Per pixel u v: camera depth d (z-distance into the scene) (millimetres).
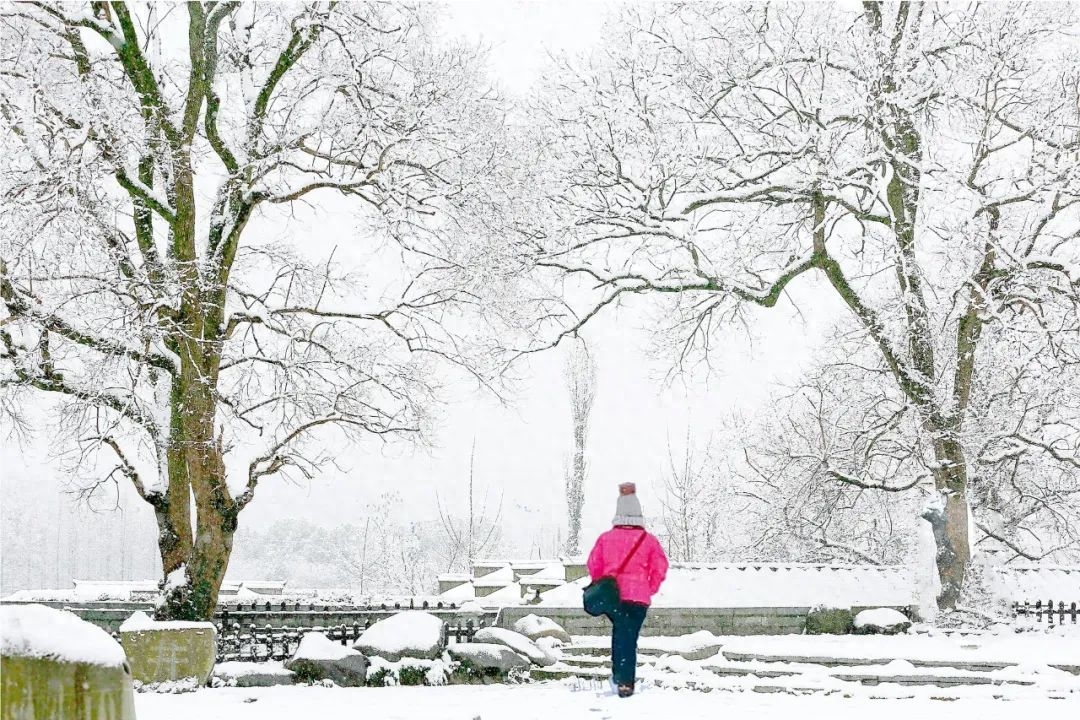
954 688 12812
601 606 10969
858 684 13172
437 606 18609
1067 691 12500
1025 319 23594
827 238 23141
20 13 15031
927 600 21312
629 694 11086
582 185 23188
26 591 19812
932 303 23906
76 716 3885
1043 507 28703
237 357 18703
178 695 12578
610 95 23234
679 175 22969
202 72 16812
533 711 10562
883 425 26625
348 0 17844
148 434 16719
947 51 22594
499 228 19797
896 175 23188
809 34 21922
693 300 24141
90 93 15000
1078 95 22359
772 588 20781
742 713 10500
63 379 15562
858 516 33031
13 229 14688
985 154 22422
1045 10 22766
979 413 24734
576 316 23891
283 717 10070
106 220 15664
